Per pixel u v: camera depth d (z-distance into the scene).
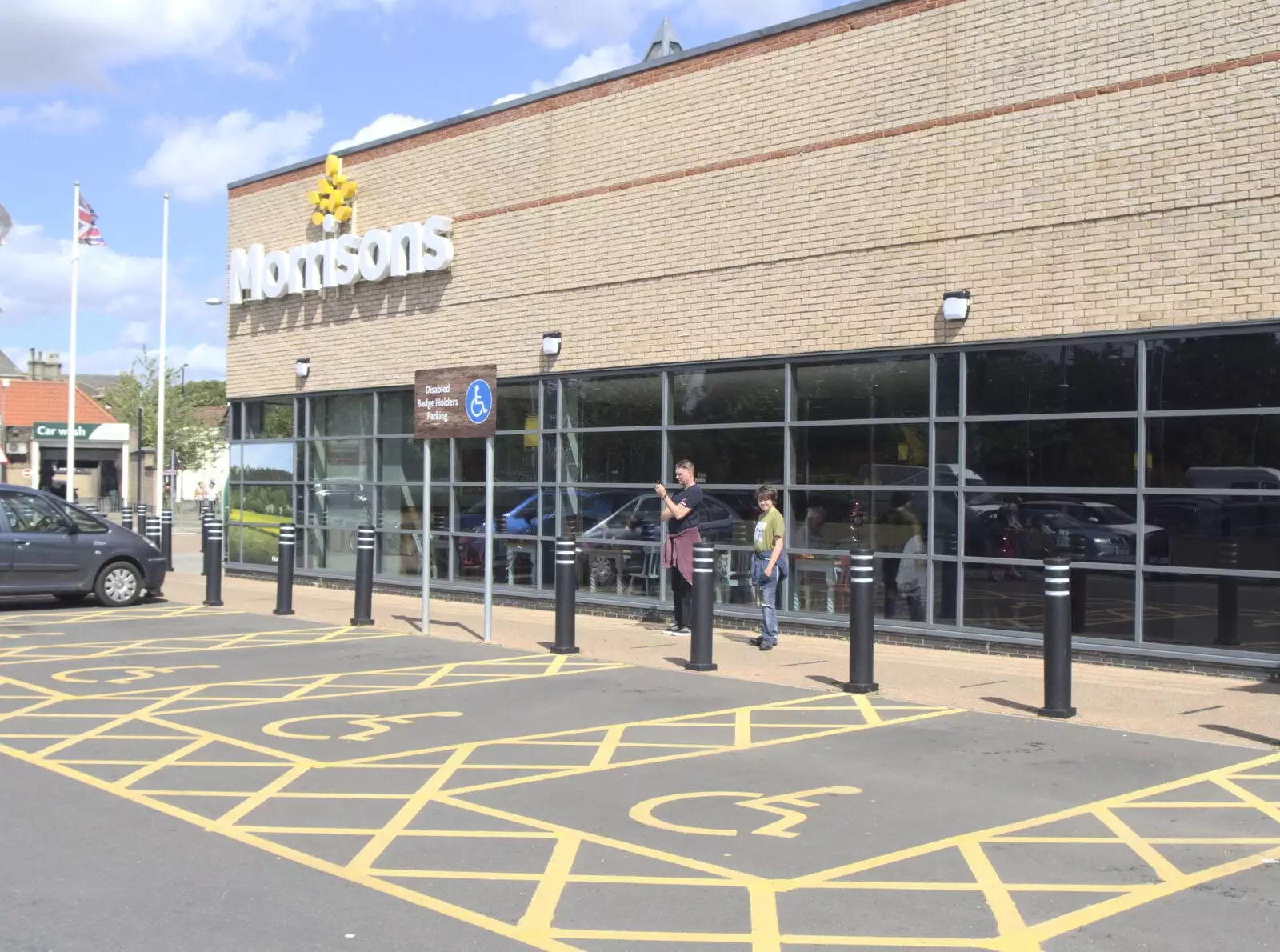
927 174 13.02
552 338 16.53
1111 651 11.58
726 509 14.74
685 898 5.38
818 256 13.89
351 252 19.62
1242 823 6.60
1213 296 11.09
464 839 6.27
